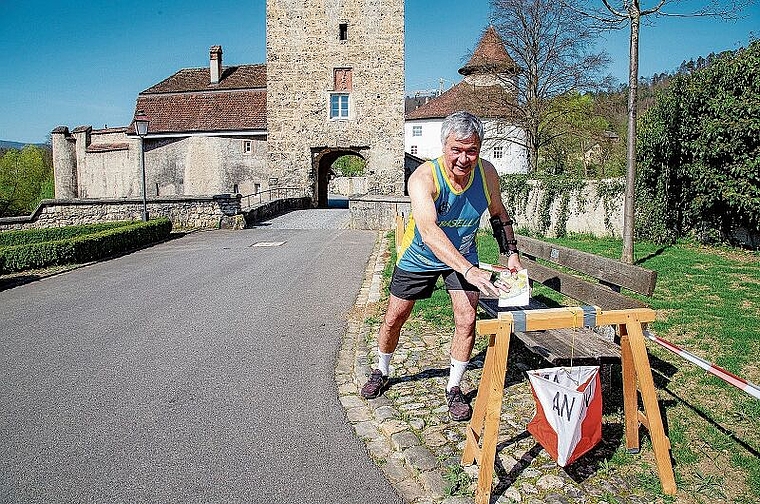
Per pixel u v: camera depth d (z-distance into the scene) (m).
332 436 4.08
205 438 4.09
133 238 15.38
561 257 5.82
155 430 4.22
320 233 18.22
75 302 8.65
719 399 4.33
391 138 31.70
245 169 33.28
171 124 33.94
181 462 3.76
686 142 13.62
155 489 3.46
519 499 3.19
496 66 31.09
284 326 6.96
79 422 4.38
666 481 3.20
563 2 19.98
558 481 3.33
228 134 33.19
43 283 10.47
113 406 4.67
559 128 30.69
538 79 29.52
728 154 12.97
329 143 32.09
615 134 30.45
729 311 6.80
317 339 6.41
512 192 17.67
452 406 4.17
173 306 8.14
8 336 6.81
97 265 12.46
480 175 3.94
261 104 33.81
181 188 34.00
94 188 36.06
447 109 46.88
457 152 3.59
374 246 14.45
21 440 4.10
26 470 3.70
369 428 4.19
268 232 18.86
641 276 4.40
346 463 3.71
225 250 14.27
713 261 11.11
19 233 17.50
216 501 3.33
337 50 31.64
